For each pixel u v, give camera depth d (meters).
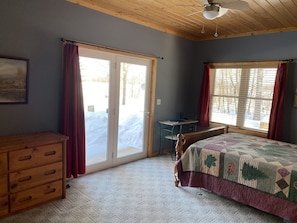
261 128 4.46
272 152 2.94
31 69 2.86
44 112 3.04
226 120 4.96
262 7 3.07
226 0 2.32
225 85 4.93
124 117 4.12
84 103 3.49
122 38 3.80
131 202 2.83
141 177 3.60
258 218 2.58
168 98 4.91
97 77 3.60
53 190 2.71
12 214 2.41
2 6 2.56
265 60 4.28
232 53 4.71
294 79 3.97
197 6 3.18
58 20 3.02
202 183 3.02
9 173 2.33
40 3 2.84
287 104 4.07
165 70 4.72
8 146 2.29
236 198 2.73
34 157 2.50
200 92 5.16
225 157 2.83
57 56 3.07
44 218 2.40
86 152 3.63
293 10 3.15
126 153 4.26
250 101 4.58
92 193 3.00
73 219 2.42
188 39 5.12
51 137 2.71
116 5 3.30
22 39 2.75
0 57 2.60
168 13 3.55
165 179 3.56
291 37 3.96
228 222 2.50
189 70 5.32
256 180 2.58
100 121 3.75
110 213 2.56
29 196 2.51
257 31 4.32
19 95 2.79
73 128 3.18
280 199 2.42
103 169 3.86
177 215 2.59
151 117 4.57
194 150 3.10
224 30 4.39
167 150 5.03
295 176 2.34
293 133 4.03
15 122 2.80
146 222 2.43
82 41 3.28
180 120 4.96
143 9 3.42
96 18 3.40
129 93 4.14
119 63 3.88
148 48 4.27
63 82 3.09
